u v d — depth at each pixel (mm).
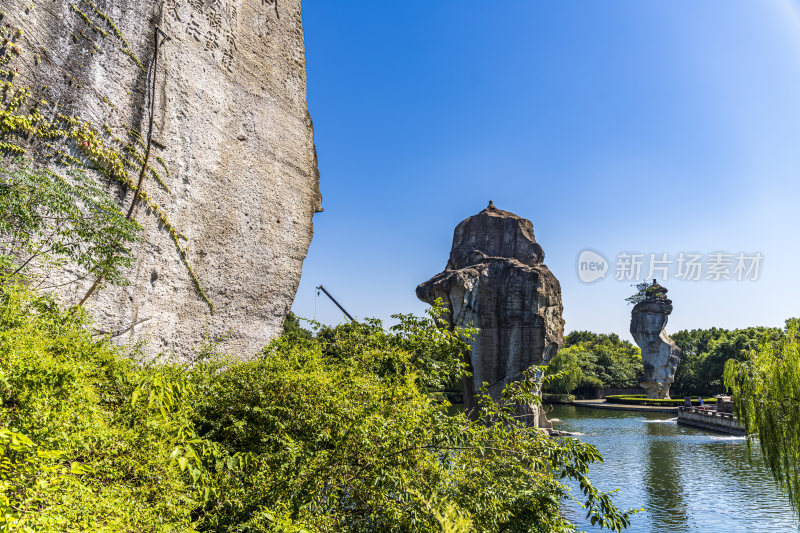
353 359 6020
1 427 2238
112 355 3979
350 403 4062
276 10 9961
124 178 6555
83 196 5410
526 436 4902
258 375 4457
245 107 8906
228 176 8414
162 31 7363
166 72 7395
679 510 16359
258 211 9008
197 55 7973
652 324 67625
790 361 13008
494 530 4117
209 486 3230
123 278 5727
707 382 63219
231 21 8750
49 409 2465
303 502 3369
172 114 7449
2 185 4715
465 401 27781
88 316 4789
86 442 2586
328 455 3770
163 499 2781
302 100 10453
